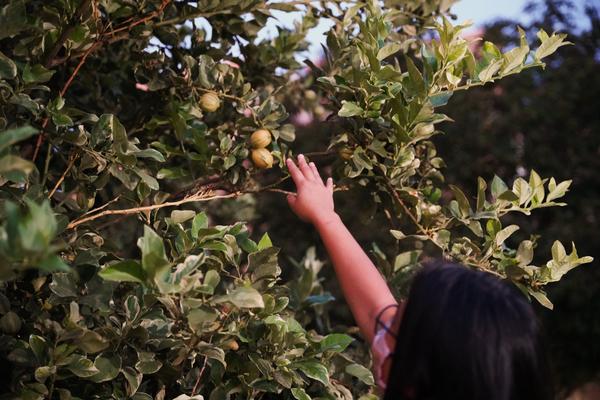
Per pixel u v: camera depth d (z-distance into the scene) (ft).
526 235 21.49
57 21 7.06
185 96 7.91
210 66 7.62
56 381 6.07
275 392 6.67
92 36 7.25
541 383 4.52
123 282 6.59
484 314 4.43
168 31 8.05
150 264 4.65
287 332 6.54
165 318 5.95
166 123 8.06
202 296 5.57
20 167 4.14
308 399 6.56
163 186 9.64
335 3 8.41
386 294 5.41
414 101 6.68
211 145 8.37
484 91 24.14
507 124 23.09
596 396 22.34
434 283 4.58
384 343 5.07
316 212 5.87
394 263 8.01
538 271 6.99
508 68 6.77
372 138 7.09
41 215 3.82
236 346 6.28
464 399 4.35
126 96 8.52
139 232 10.24
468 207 7.22
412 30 8.76
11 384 5.77
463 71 7.14
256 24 8.38
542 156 22.80
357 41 7.02
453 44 6.61
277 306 6.50
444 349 4.39
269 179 22.88
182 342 5.98
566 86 23.34
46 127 6.61
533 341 4.52
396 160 7.09
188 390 6.79
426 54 6.74
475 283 4.58
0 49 7.15
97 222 8.34
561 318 20.85
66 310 6.19
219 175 7.43
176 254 6.27
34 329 6.06
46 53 7.08
